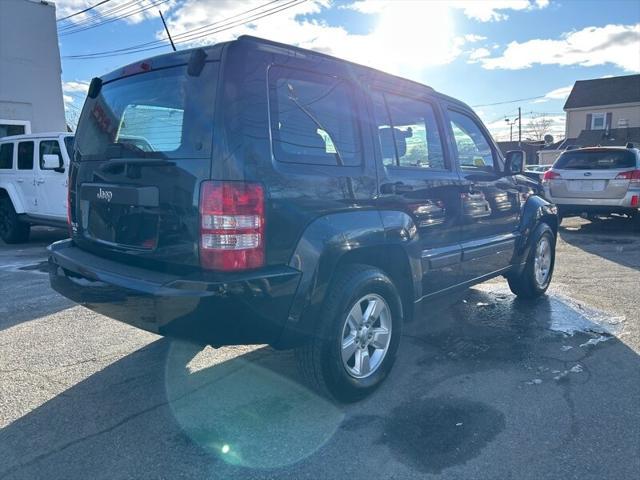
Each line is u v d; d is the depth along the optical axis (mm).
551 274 5996
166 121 3010
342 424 3119
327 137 3227
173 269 2943
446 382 3672
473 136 4801
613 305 5480
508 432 3010
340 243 3109
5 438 2959
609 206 10180
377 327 3566
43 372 3812
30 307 5367
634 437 2947
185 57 3031
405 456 2791
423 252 3916
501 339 4512
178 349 4250
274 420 3168
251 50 2875
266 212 2781
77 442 2926
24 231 9812
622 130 35844
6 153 9727
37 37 14672
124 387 3588
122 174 3238
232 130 2734
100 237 3492
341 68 3381
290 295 2881
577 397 3426
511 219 5184
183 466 2713
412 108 3996
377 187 3461
